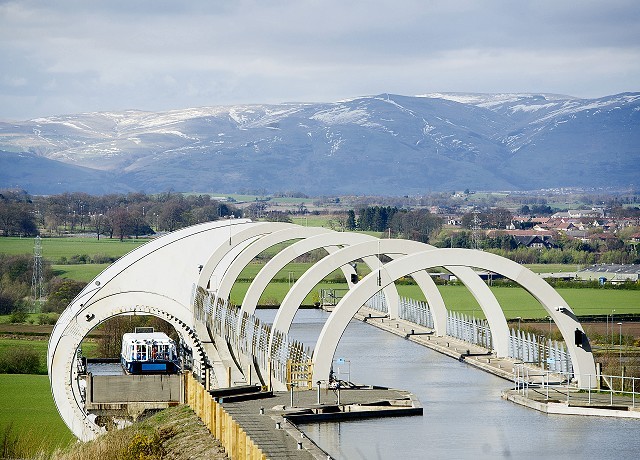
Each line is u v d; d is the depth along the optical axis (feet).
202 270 385.29
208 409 231.50
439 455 208.95
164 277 387.55
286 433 215.72
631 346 393.50
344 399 254.68
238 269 376.48
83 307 326.03
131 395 296.92
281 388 273.13
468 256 272.10
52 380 310.65
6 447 289.74
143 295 332.80
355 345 383.45
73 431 302.66
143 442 228.43
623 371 286.66
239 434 189.67
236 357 318.45
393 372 315.37
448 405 260.42
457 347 361.30
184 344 359.25
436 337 393.29
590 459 205.36
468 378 302.45
